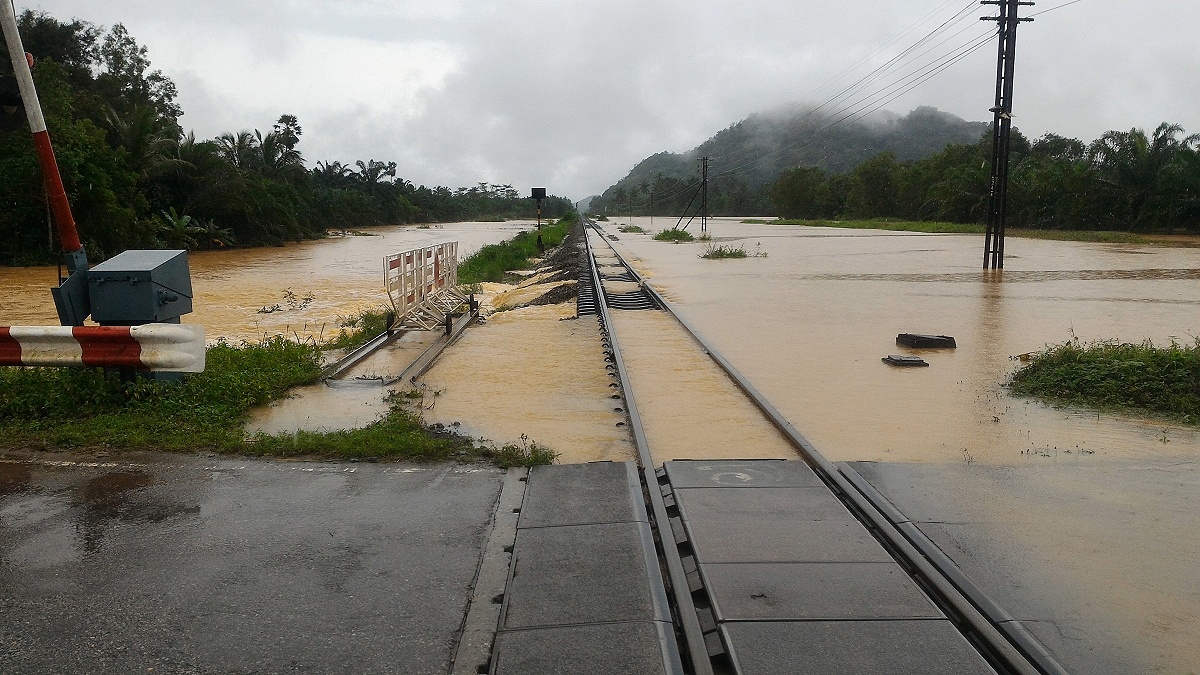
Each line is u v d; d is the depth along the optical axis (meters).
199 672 2.86
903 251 31.27
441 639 3.07
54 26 47.25
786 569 3.53
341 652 2.98
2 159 30.09
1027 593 3.41
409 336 10.80
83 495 4.60
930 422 6.30
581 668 2.81
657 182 154.12
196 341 6.39
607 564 3.61
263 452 5.36
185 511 4.36
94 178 31.77
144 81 54.53
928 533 4.03
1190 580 3.52
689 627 3.08
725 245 36.94
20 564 3.70
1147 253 28.36
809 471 4.94
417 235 67.50
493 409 6.83
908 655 2.87
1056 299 14.90
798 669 2.78
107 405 6.19
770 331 11.21
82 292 6.54
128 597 3.39
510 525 4.16
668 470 4.96
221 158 46.50
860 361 8.94
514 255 31.16
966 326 11.60
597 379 8.09
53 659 2.93
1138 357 7.45
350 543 3.93
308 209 62.62
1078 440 5.75
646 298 15.73
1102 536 3.99
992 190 21.36
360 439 5.48
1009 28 20.56
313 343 10.26
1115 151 46.22
